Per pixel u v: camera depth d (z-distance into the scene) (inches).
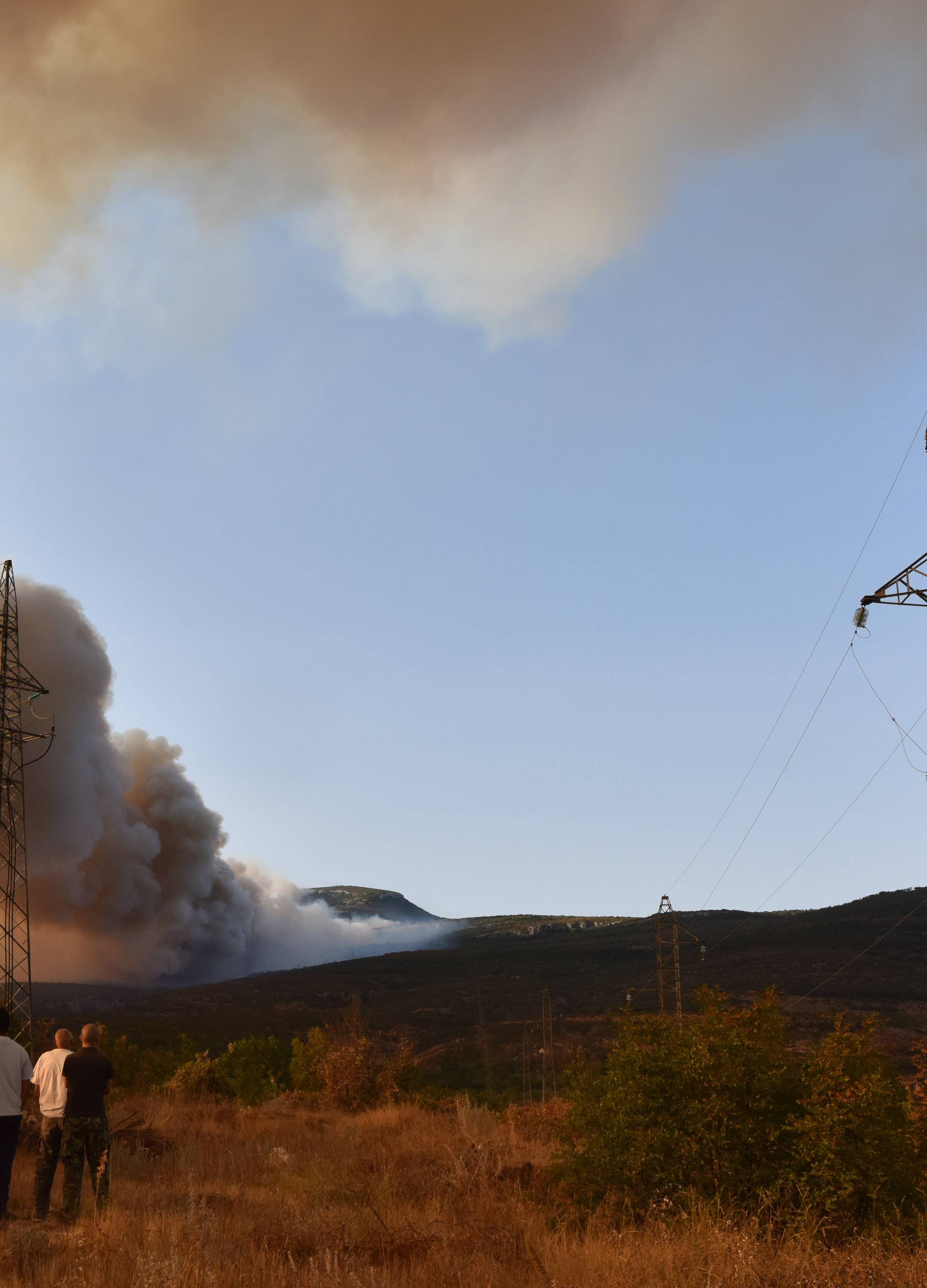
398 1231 370.3
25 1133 654.5
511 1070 2874.0
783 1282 293.6
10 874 1398.9
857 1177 386.0
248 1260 313.3
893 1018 3088.1
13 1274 299.7
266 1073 1656.0
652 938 6023.6
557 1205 447.5
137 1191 477.1
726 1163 411.5
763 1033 462.6
